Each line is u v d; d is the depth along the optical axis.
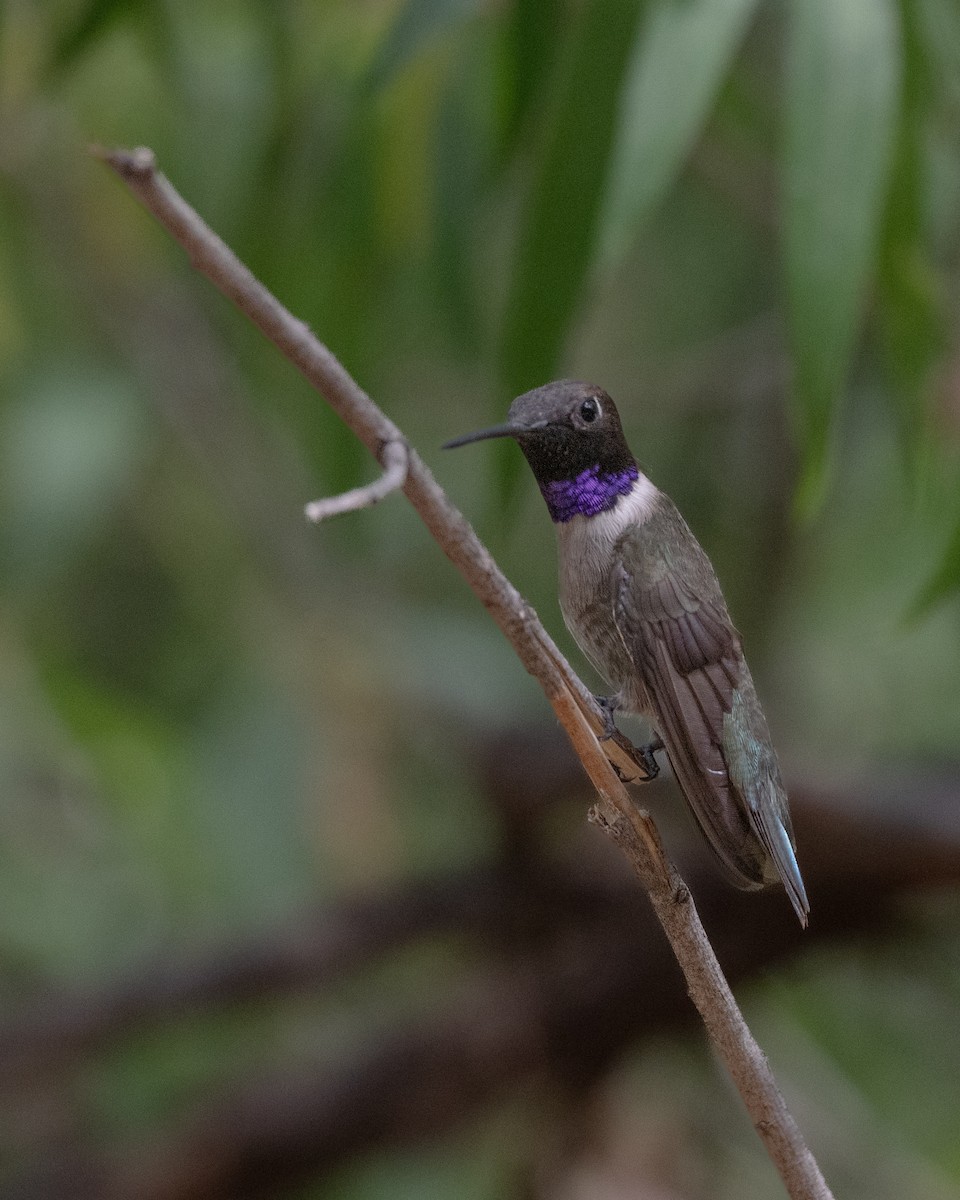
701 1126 9.04
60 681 9.62
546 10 6.34
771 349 9.96
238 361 9.45
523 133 6.68
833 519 10.05
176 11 8.44
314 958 8.83
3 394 9.59
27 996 9.38
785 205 5.09
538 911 8.91
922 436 6.32
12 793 10.10
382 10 7.73
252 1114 8.53
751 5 5.58
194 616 10.79
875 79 5.11
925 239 6.54
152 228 9.24
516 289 5.61
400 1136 8.52
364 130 7.32
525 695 9.59
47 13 7.88
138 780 9.69
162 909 9.78
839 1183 9.08
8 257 9.64
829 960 9.09
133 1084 9.36
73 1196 8.50
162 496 10.67
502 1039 8.48
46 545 9.14
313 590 10.38
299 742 10.07
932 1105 9.20
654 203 5.48
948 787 7.75
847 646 10.25
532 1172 8.66
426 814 10.17
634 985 8.48
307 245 8.02
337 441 8.19
